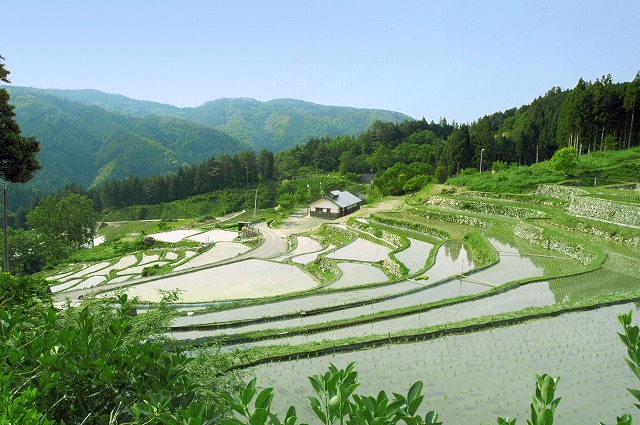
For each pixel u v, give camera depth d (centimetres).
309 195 9981
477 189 6538
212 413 450
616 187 5153
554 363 1349
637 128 6806
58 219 8600
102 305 1044
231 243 6519
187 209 11831
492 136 8694
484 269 2998
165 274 3988
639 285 2323
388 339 1589
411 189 8969
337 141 14762
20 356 542
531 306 1966
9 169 1844
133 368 543
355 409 362
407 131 15038
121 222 11575
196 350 1255
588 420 1032
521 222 4172
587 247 3114
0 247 6272
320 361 1433
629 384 1203
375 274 3425
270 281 3638
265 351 1493
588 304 1903
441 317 1989
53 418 515
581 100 6688
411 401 364
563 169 5981
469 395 1159
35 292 1477
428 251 3962
